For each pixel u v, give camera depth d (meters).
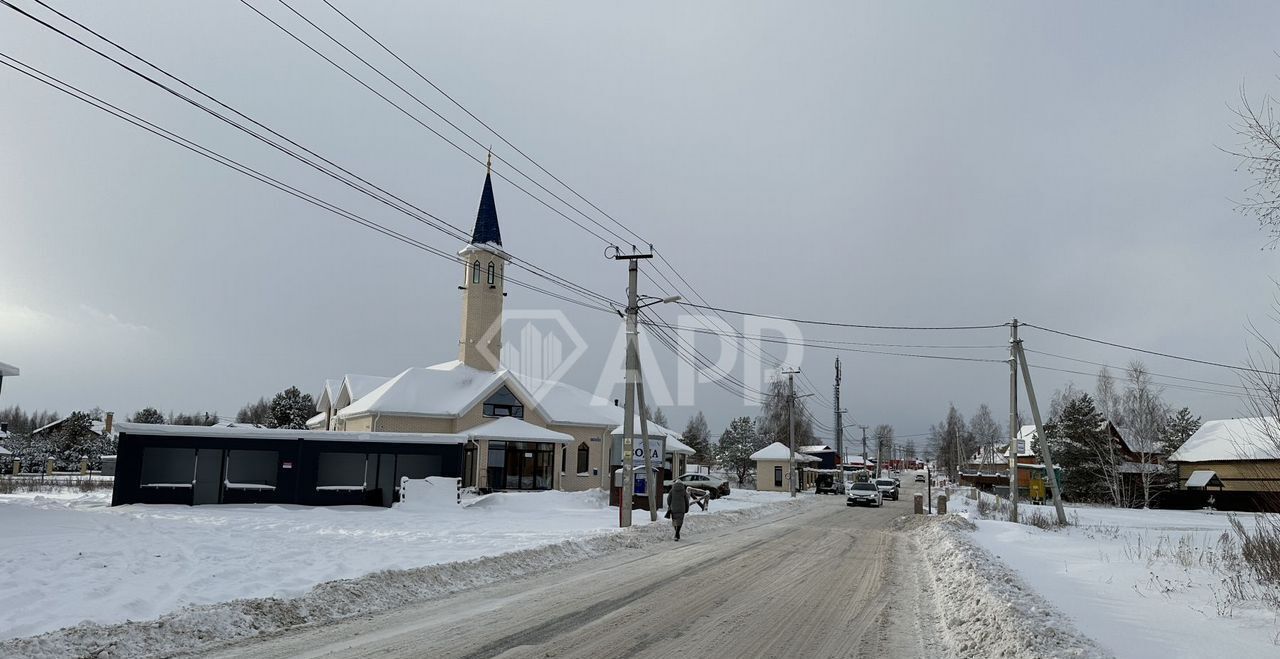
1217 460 51.28
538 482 43.25
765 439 102.19
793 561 17.69
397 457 31.61
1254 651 7.95
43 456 63.41
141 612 9.46
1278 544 12.54
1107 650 7.86
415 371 44.94
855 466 134.25
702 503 34.78
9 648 7.27
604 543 19.33
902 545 22.47
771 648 8.81
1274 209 10.81
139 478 27.73
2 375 22.80
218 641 8.48
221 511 26.44
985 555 16.95
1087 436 54.69
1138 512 42.84
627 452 24.92
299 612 9.84
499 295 48.66
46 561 13.15
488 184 50.16
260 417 100.69
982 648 8.62
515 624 9.70
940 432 147.62
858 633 9.77
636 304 27.12
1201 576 13.59
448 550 16.42
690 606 11.36
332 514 27.08
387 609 10.62
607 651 8.41
